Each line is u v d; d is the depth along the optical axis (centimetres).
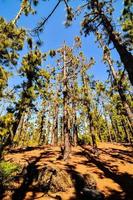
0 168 1399
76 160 2050
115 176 1634
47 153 2395
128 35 988
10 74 959
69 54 2392
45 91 1991
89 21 999
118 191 1329
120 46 823
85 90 2511
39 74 1811
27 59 1761
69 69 2398
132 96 2597
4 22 883
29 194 1293
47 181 1404
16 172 1547
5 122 1225
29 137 4294
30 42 930
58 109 3319
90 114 2469
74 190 1366
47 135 3556
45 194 1303
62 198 1237
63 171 1495
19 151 2530
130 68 752
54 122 3244
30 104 1680
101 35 1140
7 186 1344
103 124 5272
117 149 2883
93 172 1706
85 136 3725
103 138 5288
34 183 1439
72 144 3331
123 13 957
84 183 1443
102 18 938
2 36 890
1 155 1464
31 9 894
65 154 2011
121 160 2189
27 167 1667
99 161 2070
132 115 1456
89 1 941
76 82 2653
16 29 888
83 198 1235
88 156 2273
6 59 980
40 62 1778
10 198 1226
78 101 2397
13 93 1388
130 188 1354
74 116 3016
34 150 2627
